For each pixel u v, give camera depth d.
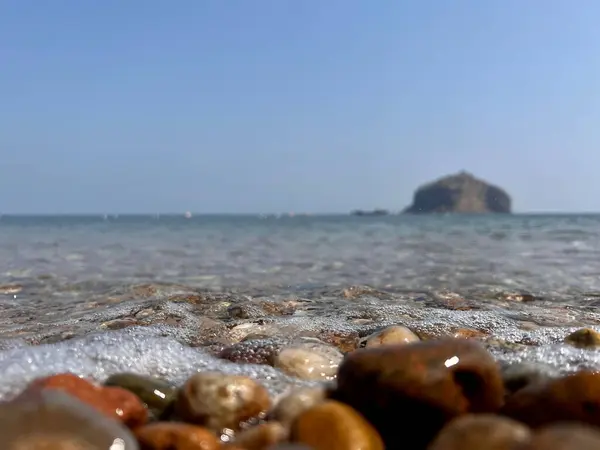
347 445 0.17
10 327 0.40
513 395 0.19
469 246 1.27
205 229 2.67
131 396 0.20
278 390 0.24
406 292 0.56
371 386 0.19
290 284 0.65
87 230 2.53
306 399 0.20
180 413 0.20
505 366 0.24
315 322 0.39
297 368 0.27
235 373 0.26
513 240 1.50
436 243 1.40
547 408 0.18
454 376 0.19
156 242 1.53
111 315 0.43
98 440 0.15
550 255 1.02
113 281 0.68
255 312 0.43
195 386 0.21
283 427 0.18
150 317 0.41
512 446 0.14
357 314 0.42
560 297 0.54
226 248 1.28
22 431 0.14
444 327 0.37
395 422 0.19
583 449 0.12
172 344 0.30
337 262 0.92
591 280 0.68
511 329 0.37
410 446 0.19
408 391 0.18
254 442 0.17
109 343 0.30
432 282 0.66
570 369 0.24
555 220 4.22
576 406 0.18
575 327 0.38
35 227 3.00
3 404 0.16
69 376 0.20
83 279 0.71
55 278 0.72
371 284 0.64
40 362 0.26
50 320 0.42
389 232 2.11
